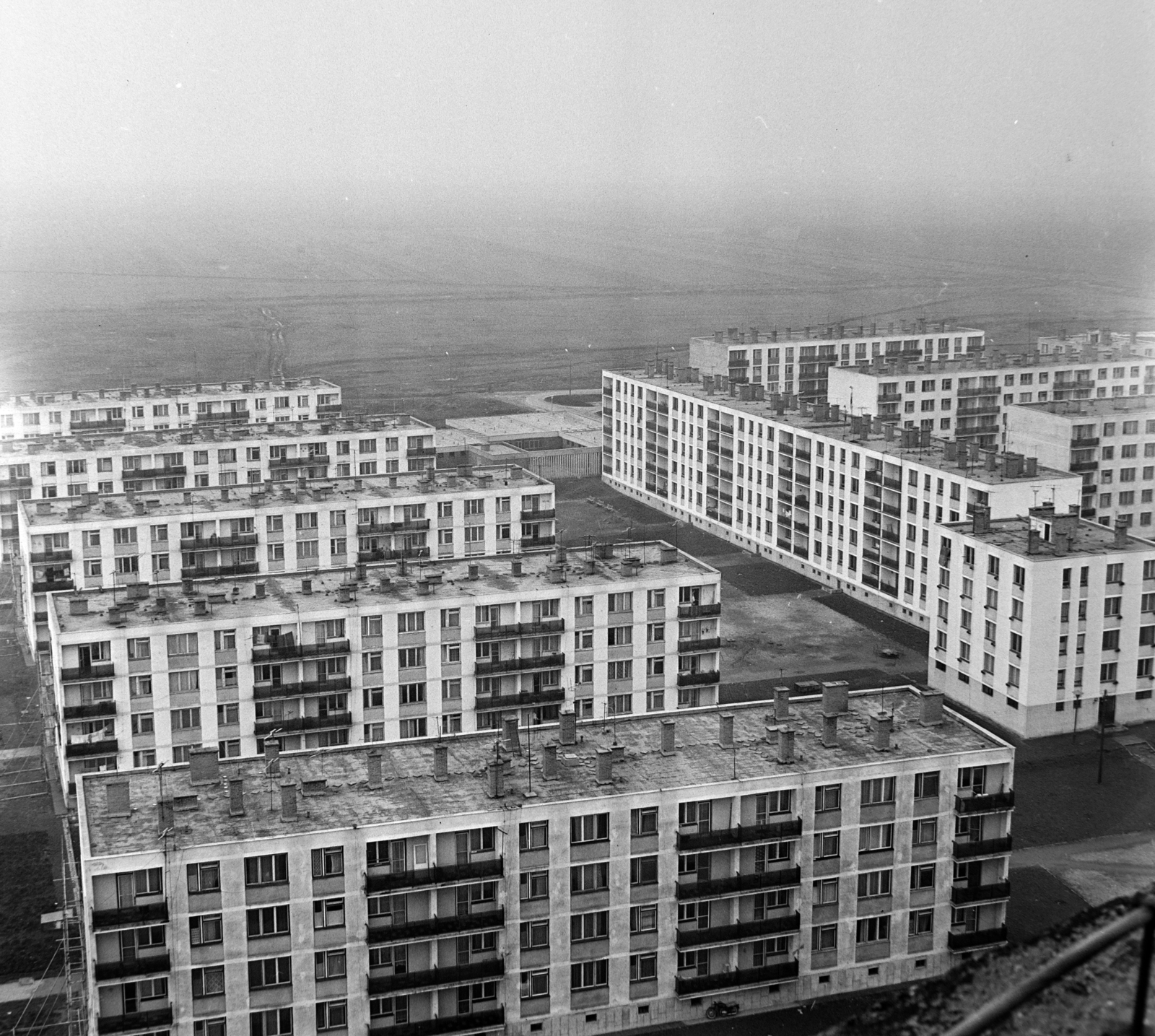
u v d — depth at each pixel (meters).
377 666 147.38
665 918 102.31
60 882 130.75
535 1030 100.81
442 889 97.44
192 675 141.50
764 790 102.44
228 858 92.25
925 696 113.19
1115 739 165.62
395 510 196.75
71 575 185.00
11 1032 105.38
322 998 95.81
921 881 107.69
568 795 100.00
